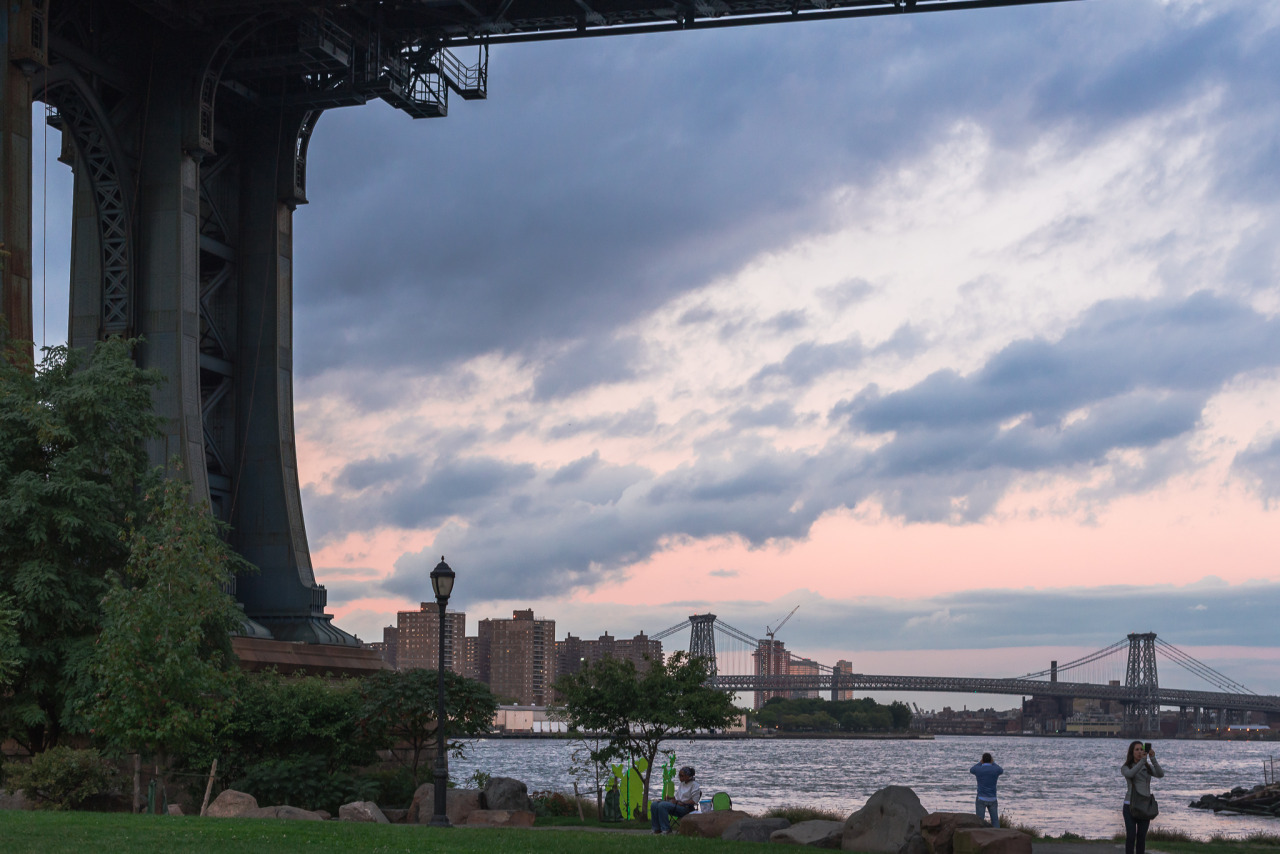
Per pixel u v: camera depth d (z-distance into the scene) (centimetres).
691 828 2867
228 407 6931
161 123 6256
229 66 6606
